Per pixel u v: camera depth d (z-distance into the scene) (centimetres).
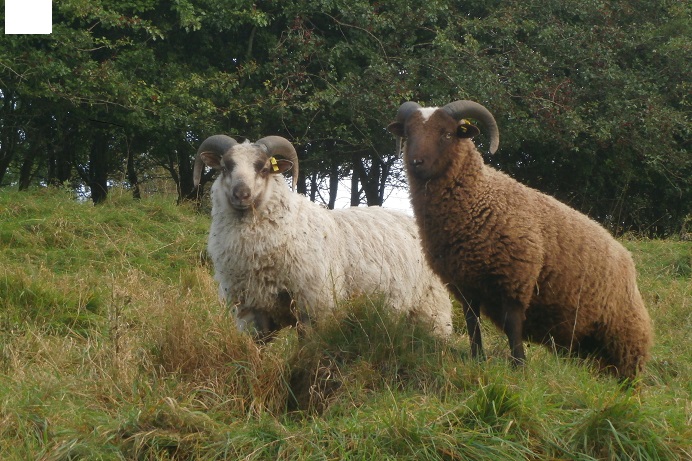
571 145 1858
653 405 567
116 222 1227
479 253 666
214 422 530
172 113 1648
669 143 1962
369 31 1812
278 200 726
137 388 571
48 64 1573
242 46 1872
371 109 1738
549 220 686
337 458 498
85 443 502
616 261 716
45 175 2272
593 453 512
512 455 503
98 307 850
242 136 1781
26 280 844
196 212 1427
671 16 2136
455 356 636
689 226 2162
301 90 1825
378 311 640
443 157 684
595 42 1944
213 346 612
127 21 1630
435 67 1761
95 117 1727
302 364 611
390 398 554
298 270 724
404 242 838
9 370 630
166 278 1064
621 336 723
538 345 738
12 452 497
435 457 496
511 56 1866
